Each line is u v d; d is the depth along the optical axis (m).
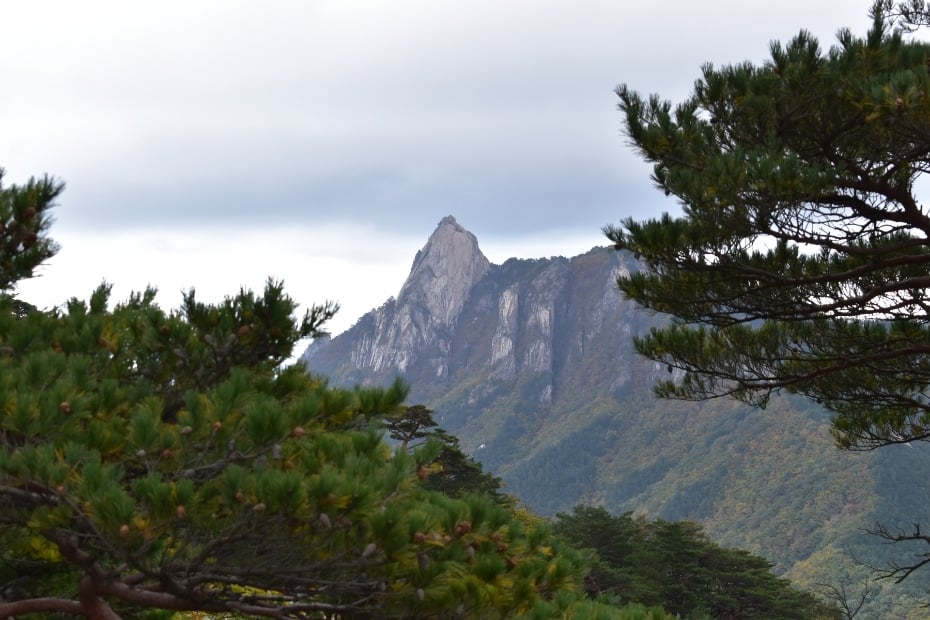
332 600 5.50
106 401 5.36
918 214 11.74
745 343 14.33
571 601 5.50
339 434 5.65
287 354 6.34
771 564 63.25
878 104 10.35
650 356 14.96
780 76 11.45
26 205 6.15
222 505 4.75
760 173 10.45
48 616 6.65
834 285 13.02
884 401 15.23
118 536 4.51
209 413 5.19
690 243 11.59
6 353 6.13
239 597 5.36
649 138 11.60
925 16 12.80
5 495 4.93
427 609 5.21
